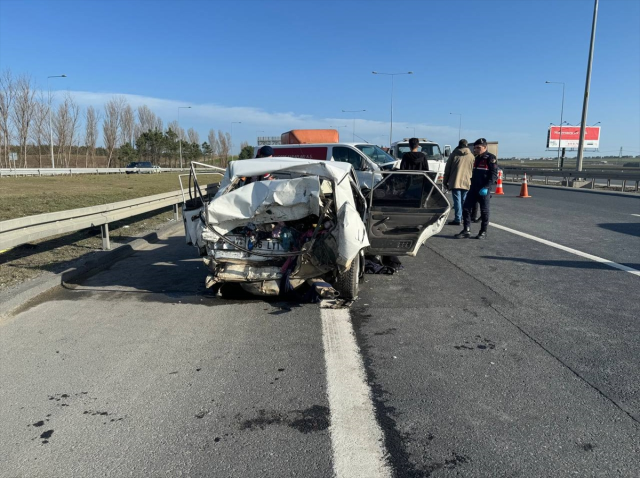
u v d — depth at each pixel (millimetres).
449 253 8328
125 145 69438
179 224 12609
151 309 5609
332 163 6203
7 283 6367
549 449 2885
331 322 5102
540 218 12367
